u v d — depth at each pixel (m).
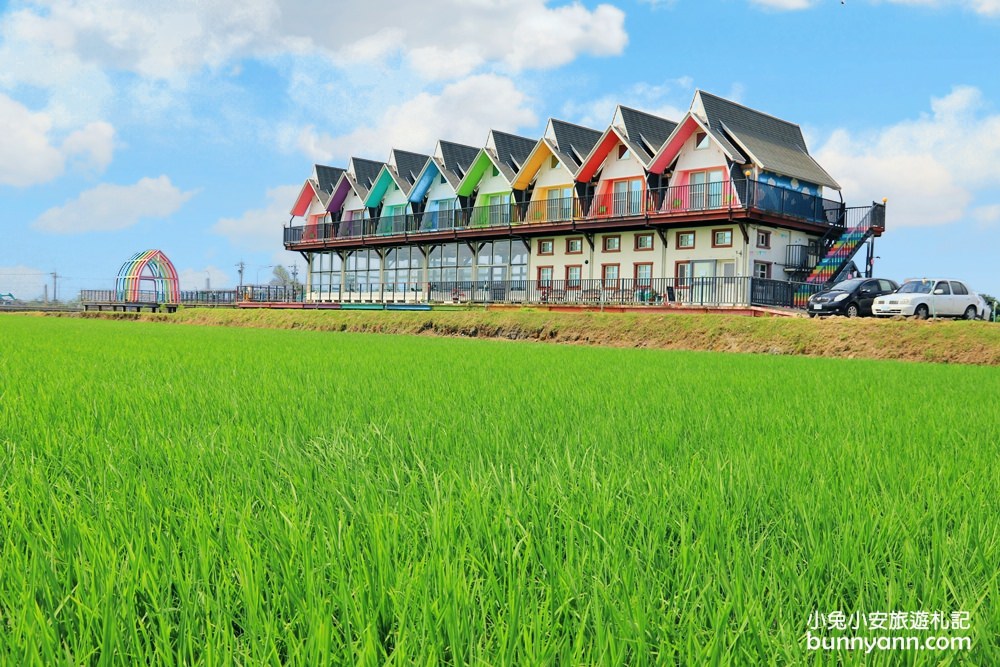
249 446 3.50
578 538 2.15
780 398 6.08
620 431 4.16
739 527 2.33
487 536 2.11
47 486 2.63
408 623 1.59
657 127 37.22
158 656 1.47
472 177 41.22
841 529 2.19
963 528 2.19
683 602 1.71
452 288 41.81
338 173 53.03
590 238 36.19
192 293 60.47
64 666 1.38
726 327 22.02
